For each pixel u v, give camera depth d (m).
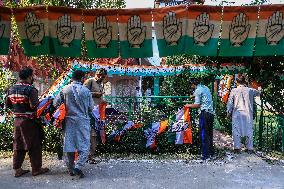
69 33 7.33
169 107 9.08
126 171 6.77
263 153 8.36
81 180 6.19
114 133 8.09
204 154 7.67
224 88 11.35
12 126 8.43
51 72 12.84
